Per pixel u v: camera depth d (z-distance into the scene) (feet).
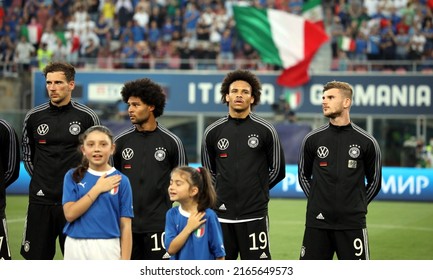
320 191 85.56
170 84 255.50
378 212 185.68
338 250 85.15
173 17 284.82
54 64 88.63
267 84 253.65
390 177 212.64
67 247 72.13
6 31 287.28
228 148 86.69
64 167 89.04
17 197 209.15
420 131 245.65
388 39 268.00
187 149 256.11
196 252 72.02
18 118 243.19
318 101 251.39
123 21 284.82
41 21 287.69
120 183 72.13
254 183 86.07
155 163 85.30
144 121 85.51
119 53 278.26
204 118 255.09
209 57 271.90
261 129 86.74
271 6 282.36
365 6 278.05
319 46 252.01
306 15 269.64
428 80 244.63
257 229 85.87
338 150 85.61
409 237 146.51
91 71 258.16
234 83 86.38
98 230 71.20
